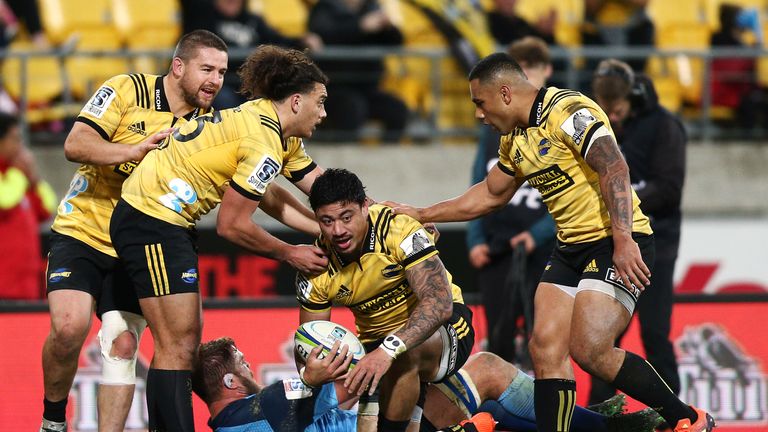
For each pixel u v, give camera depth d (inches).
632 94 931.3
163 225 707.4
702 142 1531.7
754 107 1539.1
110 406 762.2
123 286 768.9
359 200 676.7
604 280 709.9
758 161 1528.1
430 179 1480.1
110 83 743.1
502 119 724.0
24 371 929.5
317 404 695.1
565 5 1563.7
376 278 698.8
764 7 1622.8
